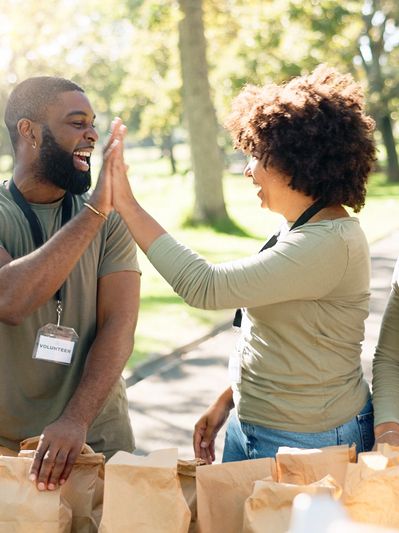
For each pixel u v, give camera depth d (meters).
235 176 50.25
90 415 2.46
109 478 2.04
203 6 19.30
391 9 38.31
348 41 31.03
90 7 27.23
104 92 44.59
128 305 2.76
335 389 2.50
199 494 2.15
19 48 28.73
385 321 2.70
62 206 2.74
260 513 1.99
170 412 6.61
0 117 28.95
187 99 19.03
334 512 1.73
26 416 2.73
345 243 2.40
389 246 16.22
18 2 28.09
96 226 2.41
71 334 2.65
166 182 47.03
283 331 2.47
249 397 2.58
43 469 2.17
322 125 2.41
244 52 26.27
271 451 2.53
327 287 2.41
